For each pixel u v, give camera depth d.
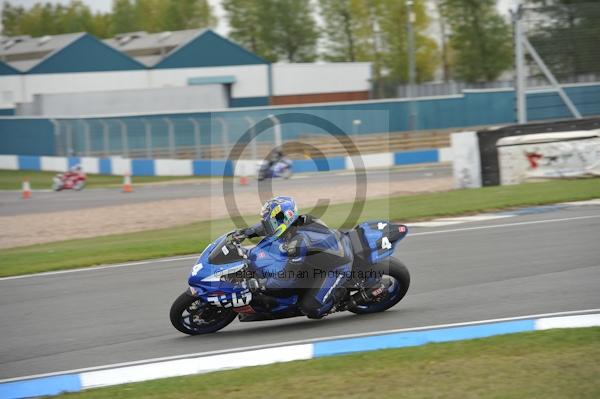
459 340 18.58
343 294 21.06
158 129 97.06
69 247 39.28
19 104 124.19
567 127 52.75
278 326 21.66
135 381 17.06
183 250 33.97
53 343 20.75
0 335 21.86
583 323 19.39
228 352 18.89
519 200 42.84
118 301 25.25
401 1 170.00
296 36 187.62
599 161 51.41
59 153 106.56
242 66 134.12
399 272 21.62
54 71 138.00
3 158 111.44
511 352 17.16
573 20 72.62
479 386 15.02
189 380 16.67
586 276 24.70
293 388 15.58
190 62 136.88
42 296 26.72
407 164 92.00
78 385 16.98
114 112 115.94
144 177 93.06
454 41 159.38
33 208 63.75
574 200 42.50
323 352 18.28
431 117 99.44
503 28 156.12
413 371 16.20
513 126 53.09
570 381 14.94
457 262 28.25
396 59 172.88
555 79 73.31
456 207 42.16
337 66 133.25
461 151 53.97
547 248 29.59
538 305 21.62
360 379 15.88
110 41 173.75
